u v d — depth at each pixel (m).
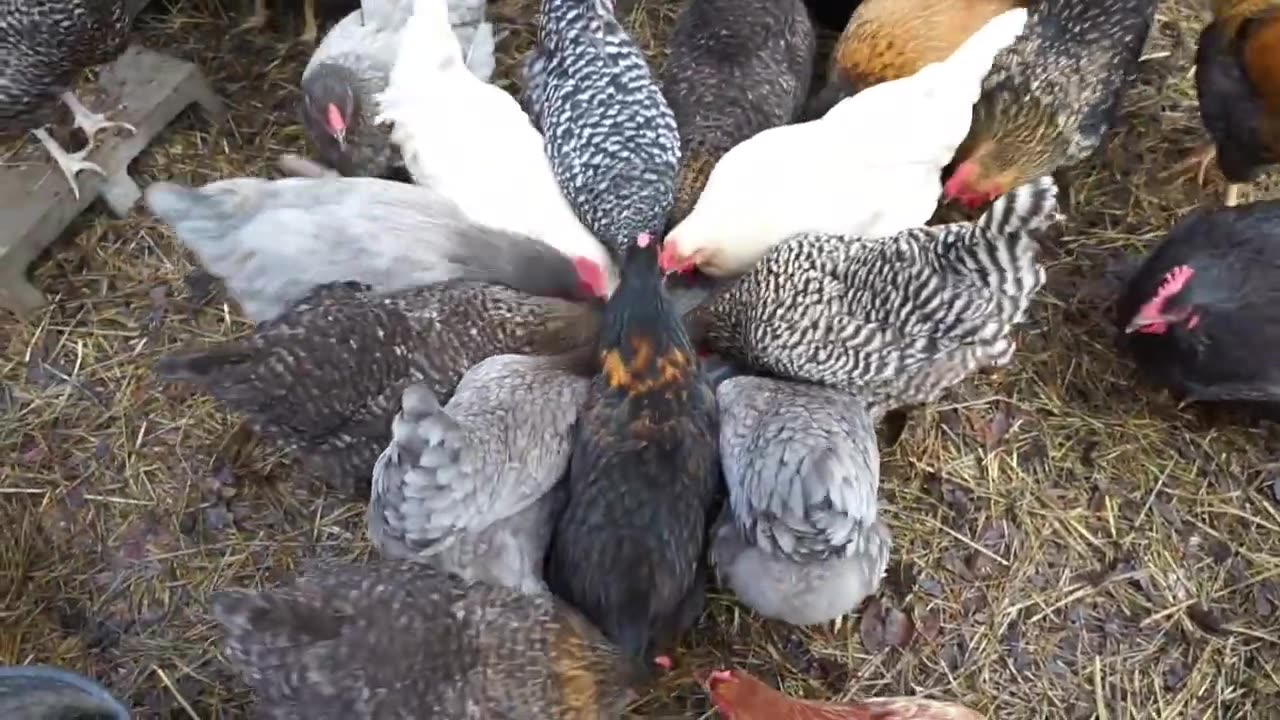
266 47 1.84
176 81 1.73
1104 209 1.72
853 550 1.31
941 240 1.35
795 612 1.36
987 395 1.60
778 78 1.65
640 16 1.88
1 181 1.65
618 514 1.33
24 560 1.52
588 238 1.56
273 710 1.25
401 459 1.25
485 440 1.31
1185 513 1.53
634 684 1.34
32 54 1.50
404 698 1.25
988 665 1.46
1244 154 1.59
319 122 1.62
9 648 1.47
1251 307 1.43
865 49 1.66
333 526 1.54
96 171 1.67
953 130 1.49
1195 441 1.57
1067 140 1.61
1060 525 1.53
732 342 1.51
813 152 1.51
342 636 1.25
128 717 1.22
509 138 1.56
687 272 1.58
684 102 1.65
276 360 1.37
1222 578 1.50
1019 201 1.30
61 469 1.57
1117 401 1.60
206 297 1.67
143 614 1.50
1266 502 1.54
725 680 1.29
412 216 1.49
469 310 1.47
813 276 1.43
